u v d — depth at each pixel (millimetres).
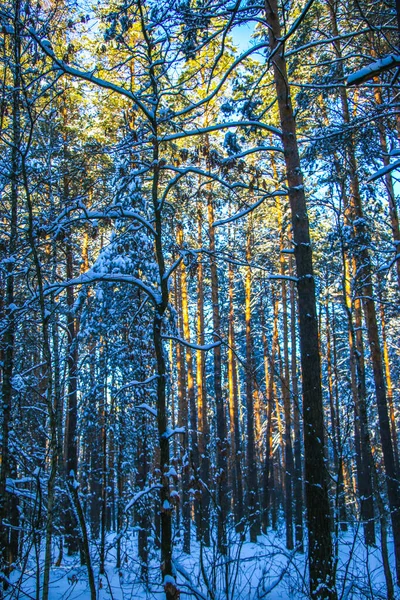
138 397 9477
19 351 8898
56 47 8023
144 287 6074
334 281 11227
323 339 19438
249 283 18922
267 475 18734
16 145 6176
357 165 9406
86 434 10133
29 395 8211
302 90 9617
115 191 7141
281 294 20672
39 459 8164
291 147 7270
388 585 6125
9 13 5543
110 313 8695
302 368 6645
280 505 31938
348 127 8164
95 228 6629
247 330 18875
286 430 17703
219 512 5184
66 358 7609
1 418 7215
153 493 8766
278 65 7324
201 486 5059
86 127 12547
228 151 6992
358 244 8867
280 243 18406
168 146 7797
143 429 9453
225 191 11617
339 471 6000
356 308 15047
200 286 18562
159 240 6164
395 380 25531
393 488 10711
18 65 5684
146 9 6137
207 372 31016
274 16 7324
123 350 9250
